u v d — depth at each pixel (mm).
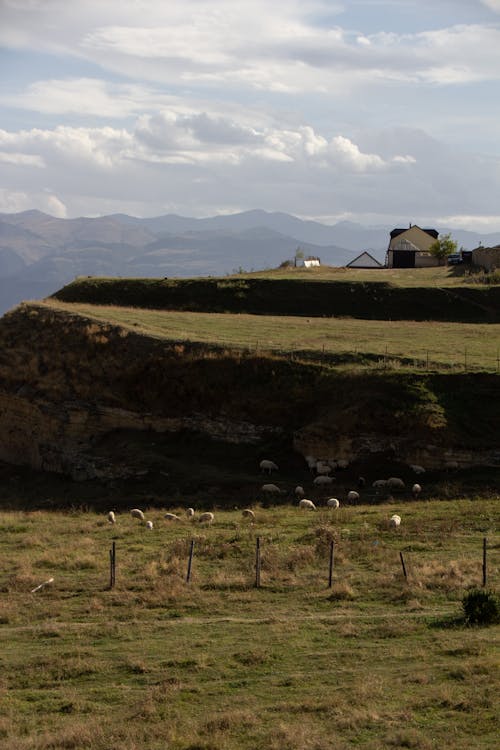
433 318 81375
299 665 20719
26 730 17750
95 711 18641
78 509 45688
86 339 63500
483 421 49344
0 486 56188
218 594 27734
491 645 21312
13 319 69688
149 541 35938
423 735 16031
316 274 105625
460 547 32594
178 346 60312
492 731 16109
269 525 37906
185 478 49688
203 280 91125
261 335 66062
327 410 52344
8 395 62562
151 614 25906
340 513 39406
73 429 58375
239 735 16641
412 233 133125
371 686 18672
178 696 19000
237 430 54281
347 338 65625
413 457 47781
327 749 15547
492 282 90875
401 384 51750
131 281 92438
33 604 27344
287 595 27375
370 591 27359
